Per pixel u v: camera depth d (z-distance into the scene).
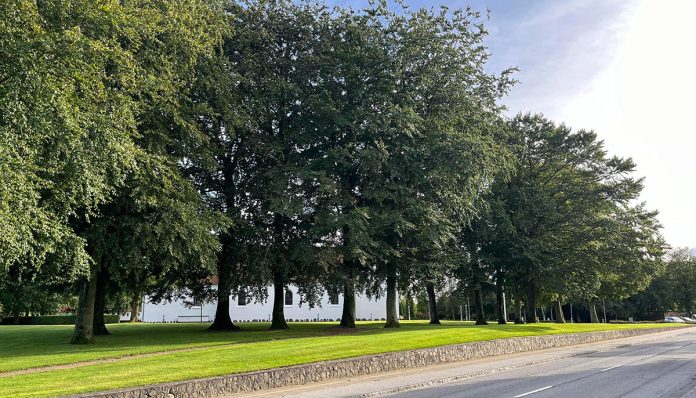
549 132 46.16
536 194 42.44
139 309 67.06
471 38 32.94
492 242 43.06
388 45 30.78
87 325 24.28
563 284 43.50
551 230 43.81
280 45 31.92
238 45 29.20
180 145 23.91
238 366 15.43
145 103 21.61
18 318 61.91
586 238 42.81
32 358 18.08
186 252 23.64
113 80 19.83
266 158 29.89
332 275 30.42
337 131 29.75
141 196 21.11
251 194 29.91
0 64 15.30
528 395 12.17
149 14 20.45
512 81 35.19
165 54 22.34
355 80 29.17
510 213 42.41
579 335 33.72
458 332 28.23
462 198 30.70
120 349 21.00
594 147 45.50
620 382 14.34
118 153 18.03
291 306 65.00
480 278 43.66
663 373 16.33
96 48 16.84
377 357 18.20
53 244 17.48
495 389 13.37
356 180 31.42
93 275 24.33
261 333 29.33
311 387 14.67
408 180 29.97
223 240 29.55
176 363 16.00
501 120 36.22
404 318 83.12
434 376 16.52
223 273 30.34
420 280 33.56
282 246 30.41
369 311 67.81
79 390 11.80
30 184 15.44
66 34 15.77
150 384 12.55
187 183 23.66
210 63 25.23
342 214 27.61
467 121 32.00
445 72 30.84
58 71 16.16
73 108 16.45
